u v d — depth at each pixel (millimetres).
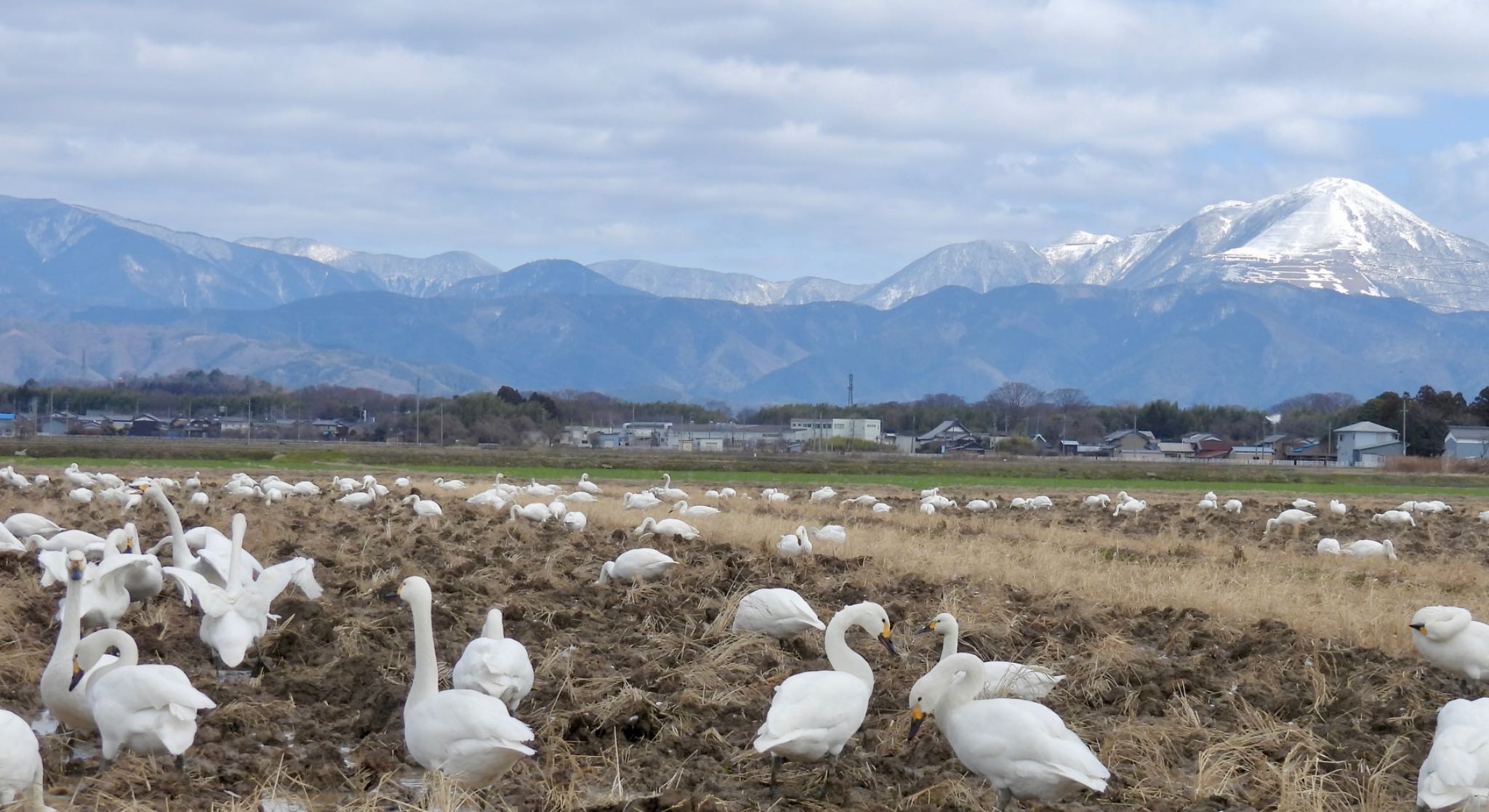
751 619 15773
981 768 10016
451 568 21547
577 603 19016
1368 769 11516
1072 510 48125
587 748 11812
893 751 12008
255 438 159250
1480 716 10359
